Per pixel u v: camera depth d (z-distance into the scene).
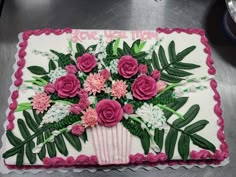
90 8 1.06
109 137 0.82
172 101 0.87
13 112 0.85
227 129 0.88
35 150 0.81
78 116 0.84
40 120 0.84
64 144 0.82
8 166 0.81
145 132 0.83
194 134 0.84
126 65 0.88
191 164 0.83
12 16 1.04
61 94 0.85
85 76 0.89
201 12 1.06
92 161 0.80
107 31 0.97
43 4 1.07
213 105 0.88
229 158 0.84
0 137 0.85
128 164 0.82
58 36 0.96
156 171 0.82
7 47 0.98
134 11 1.06
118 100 0.86
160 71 0.91
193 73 0.91
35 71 0.90
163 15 1.05
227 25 1.03
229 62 0.98
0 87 0.92
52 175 0.81
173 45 0.95
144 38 0.96
